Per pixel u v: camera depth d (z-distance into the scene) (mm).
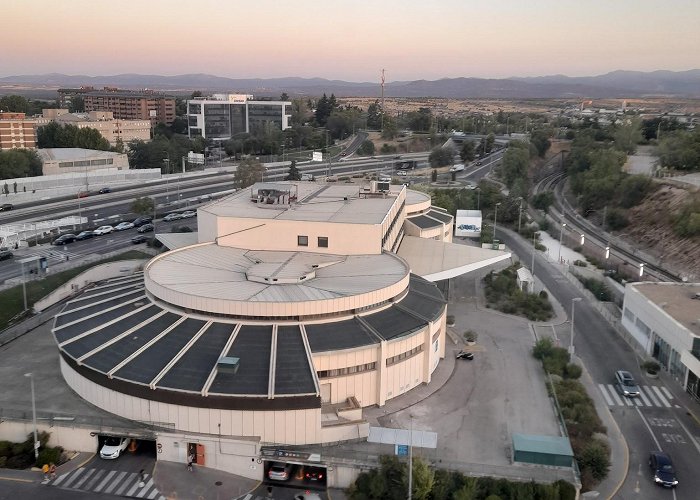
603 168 190125
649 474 58781
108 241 135125
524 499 52188
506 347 86062
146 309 70500
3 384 69875
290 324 65750
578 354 86062
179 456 58750
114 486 55312
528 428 64250
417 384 72500
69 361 67562
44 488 54781
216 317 66438
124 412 60812
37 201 172750
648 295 91000
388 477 54406
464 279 119375
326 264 81875
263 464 56969
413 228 119250
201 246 89125
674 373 79125
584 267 131875
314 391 57750
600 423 67000
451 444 60656
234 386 57688
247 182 183875
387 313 71875
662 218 152250
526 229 162375
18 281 103875
